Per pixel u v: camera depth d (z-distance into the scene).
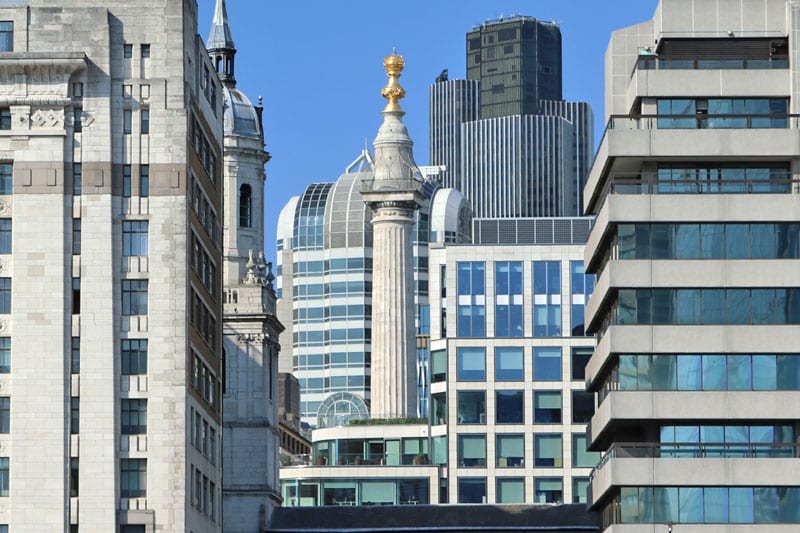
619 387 175.75
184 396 194.00
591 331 197.62
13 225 194.50
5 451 191.62
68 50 197.12
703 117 180.25
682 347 175.25
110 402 192.75
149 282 195.12
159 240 195.75
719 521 172.62
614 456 173.75
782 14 185.00
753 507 172.62
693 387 174.88
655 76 181.38
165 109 197.25
